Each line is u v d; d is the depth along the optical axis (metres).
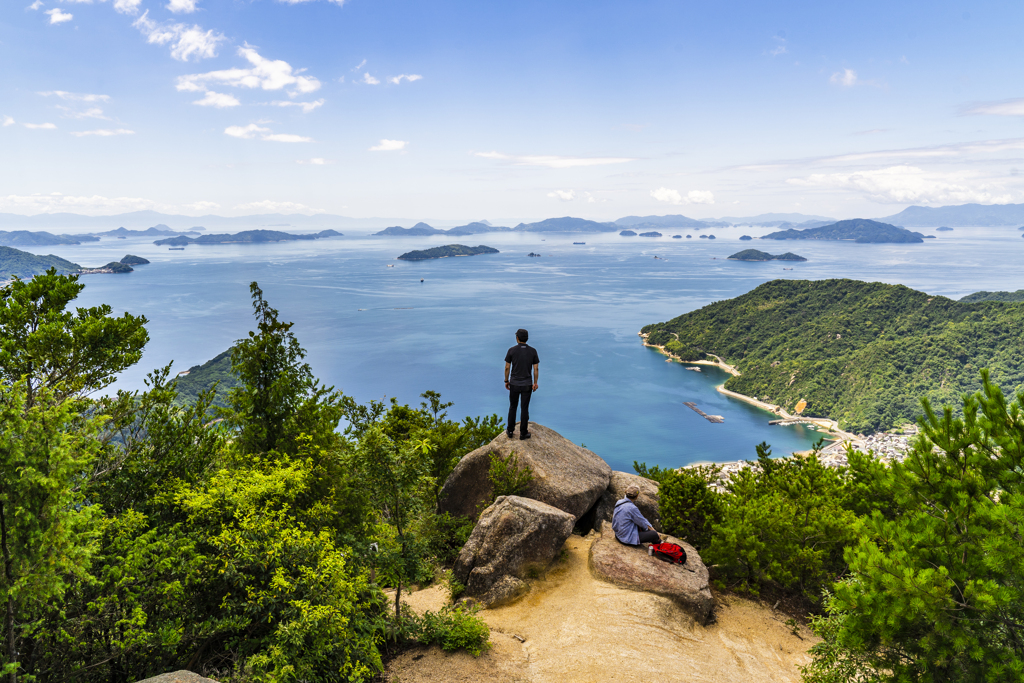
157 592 6.81
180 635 6.50
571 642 8.43
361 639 7.12
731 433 196.25
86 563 5.78
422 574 9.30
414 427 16.83
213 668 7.02
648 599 9.68
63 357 11.26
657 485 15.03
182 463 11.11
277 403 13.48
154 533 7.22
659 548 10.88
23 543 5.44
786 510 12.09
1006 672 5.63
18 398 5.73
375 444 9.10
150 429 11.24
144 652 6.72
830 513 11.95
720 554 11.63
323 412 13.93
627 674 7.57
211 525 7.75
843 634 6.66
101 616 6.61
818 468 16.62
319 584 7.14
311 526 8.80
